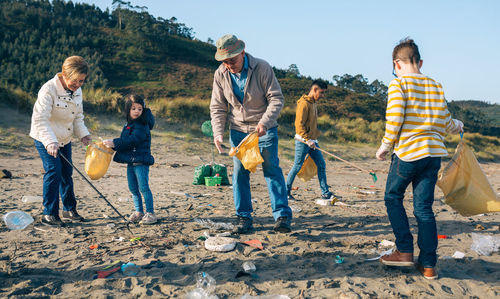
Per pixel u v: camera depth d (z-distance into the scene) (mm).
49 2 109875
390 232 3869
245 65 3543
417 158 2518
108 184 6766
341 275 2613
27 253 2982
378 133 23469
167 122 18547
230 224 3982
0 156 9469
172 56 84812
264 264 2824
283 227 3535
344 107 54562
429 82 2639
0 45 70125
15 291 2258
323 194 5602
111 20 115375
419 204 2607
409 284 2473
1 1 94750
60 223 3803
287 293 2309
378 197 6465
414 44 2734
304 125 5223
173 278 2539
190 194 6109
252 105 3660
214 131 3787
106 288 2348
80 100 3926
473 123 97812
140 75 70500
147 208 4000
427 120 2553
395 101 2553
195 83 69688
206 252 3094
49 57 69500
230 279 2496
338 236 3688
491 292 2375
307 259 2959
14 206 4543
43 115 3574
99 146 3801
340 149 17469
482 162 20000
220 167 7438
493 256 3111
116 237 3473
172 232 3693
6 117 13977
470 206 2777
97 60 71562
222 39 3402
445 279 2564
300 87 62750
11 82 55531
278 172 3684
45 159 3701
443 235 3721
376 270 2719
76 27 93312
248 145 3416
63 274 2580
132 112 3834
